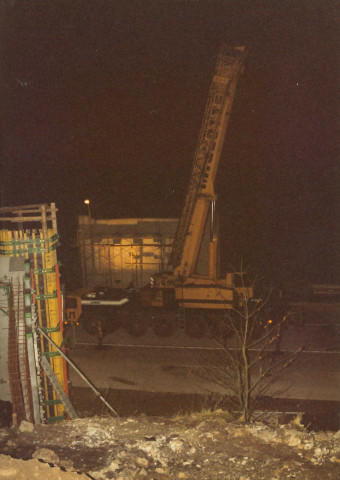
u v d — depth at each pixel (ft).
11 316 40.78
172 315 79.46
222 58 77.51
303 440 25.52
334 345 73.67
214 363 68.28
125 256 98.58
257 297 77.41
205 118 78.84
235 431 26.91
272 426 28.17
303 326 81.71
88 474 22.20
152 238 97.30
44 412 40.06
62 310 46.78
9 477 20.24
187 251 80.43
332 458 23.48
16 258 43.57
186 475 22.29
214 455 24.27
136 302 81.25
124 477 22.02
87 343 77.56
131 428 28.14
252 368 65.00
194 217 80.38
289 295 85.92
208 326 77.77
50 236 44.65
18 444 25.71
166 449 24.91
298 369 65.05
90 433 27.32
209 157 79.30
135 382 62.95
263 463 23.32
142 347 75.61
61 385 44.16
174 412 53.78
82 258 100.07
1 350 42.42
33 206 44.34
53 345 42.45
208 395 58.03
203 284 79.46
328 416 51.24
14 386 38.11
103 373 66.13
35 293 43.75
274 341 73.87
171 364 68.59
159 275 80.79
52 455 23.40
